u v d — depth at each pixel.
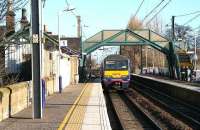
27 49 34.38
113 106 31.16
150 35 64.69
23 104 22.09
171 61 65.31
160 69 90.00
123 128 20.34
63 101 28.00
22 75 33.81
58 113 20.98
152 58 118.00
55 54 40.25
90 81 65.00
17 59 34.00
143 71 108.50
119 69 46.16
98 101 28.06
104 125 17.38
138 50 109.50
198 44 110.56
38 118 18.73
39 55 18.39
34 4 18.17
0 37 17.31
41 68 18.67
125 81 46.06
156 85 52.19
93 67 140.25
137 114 27.39
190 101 34.34
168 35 101.81
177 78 64.44
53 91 36.78
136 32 64.75
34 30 18.25
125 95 43.56
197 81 58.94
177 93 39.62
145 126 22.06
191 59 66.19
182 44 72.00
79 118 19.41
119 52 107.62
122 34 64.94
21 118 18.69
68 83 50.88
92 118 19.45
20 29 20.06
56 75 39.06
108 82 46.00
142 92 46.97
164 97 41.59
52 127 16.45
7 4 16.33
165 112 27.88
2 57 18.70
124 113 27.95
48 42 41.34
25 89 22.56
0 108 17.53
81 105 25.31
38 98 18.64
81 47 65.12
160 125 22.23
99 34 64.94
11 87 19.62
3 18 16.48
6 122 17.52
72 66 56.81
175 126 21.61
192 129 20.69
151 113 28.09
